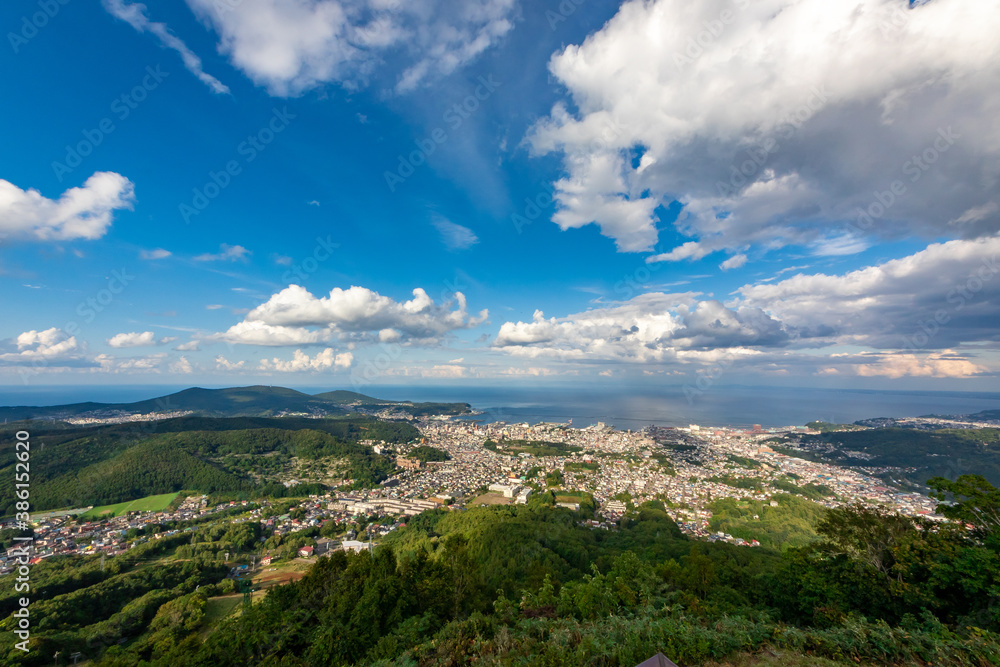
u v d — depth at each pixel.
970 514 14.52
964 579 12.38
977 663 8.86
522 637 12.09
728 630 10.73
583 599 15.92
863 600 14.97
